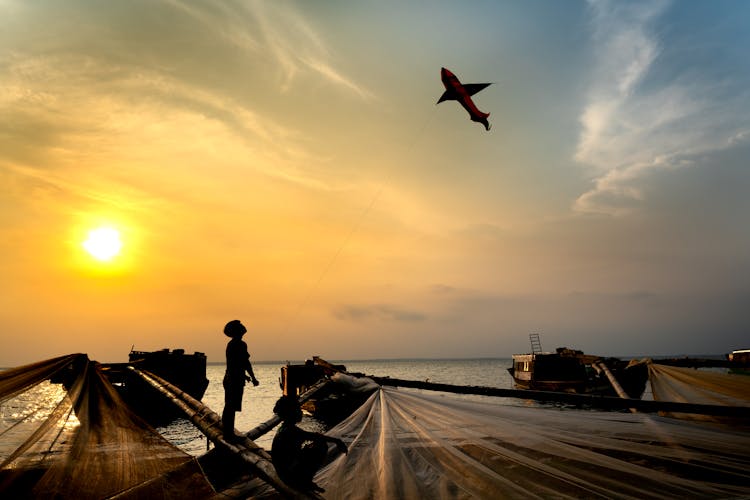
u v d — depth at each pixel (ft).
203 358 101.30
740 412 25.45
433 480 17.13
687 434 22.27
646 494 15.30
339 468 19.75
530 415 26.73
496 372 480.64
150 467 18.20
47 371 24.14
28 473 16.29
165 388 36.27
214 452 21.02
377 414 28.43
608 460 18.79
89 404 24.61
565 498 15.06
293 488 16.81
